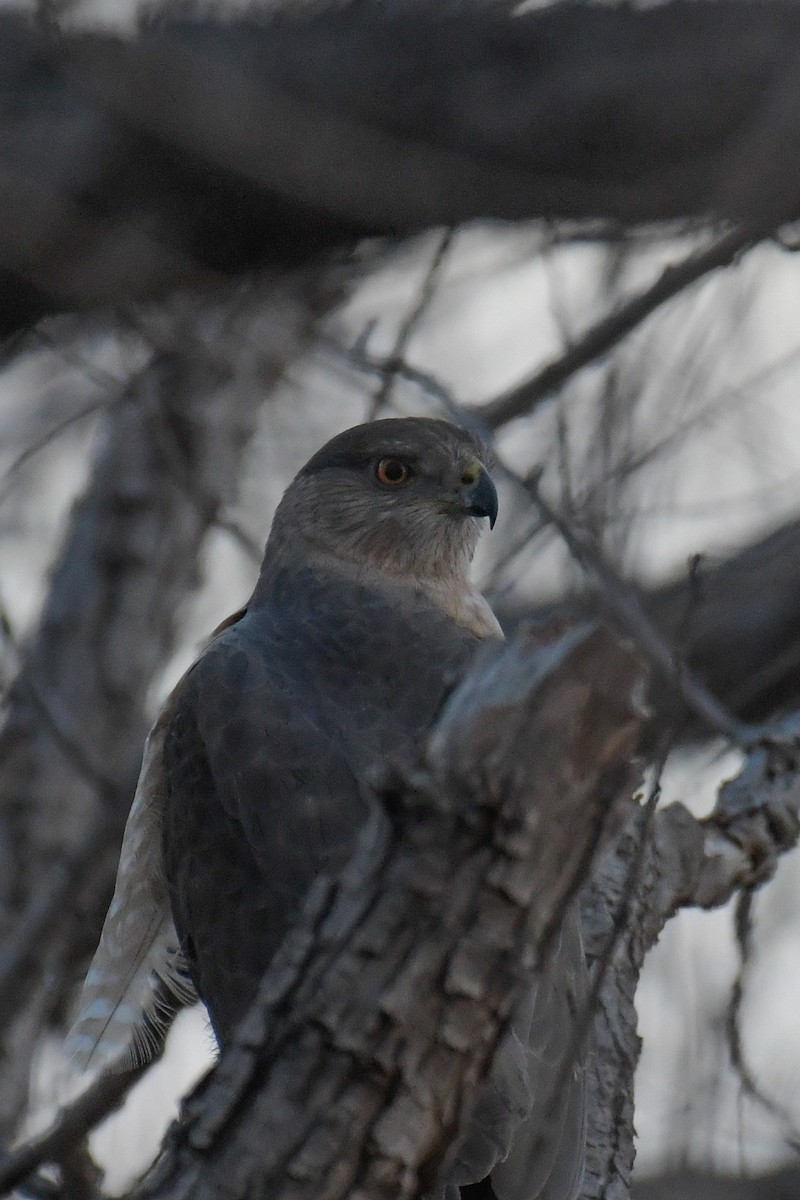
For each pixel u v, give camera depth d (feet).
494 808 19.77
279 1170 20.76
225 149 34.19
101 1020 32.35
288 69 36.60
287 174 34.37
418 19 36.96
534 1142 25.29
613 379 37.58
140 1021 32.83
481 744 19.66
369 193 34.68
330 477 36.68
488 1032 20.54
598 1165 29.19
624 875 31.89
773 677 43.34
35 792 49.29
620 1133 29.84
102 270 37.14
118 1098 30.30
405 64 36.68
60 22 36.17
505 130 36.70
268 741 29.12
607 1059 30.27
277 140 34.19
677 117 36.52
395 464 36.27
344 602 33.68
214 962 28.48
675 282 35.63
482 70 36.81
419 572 36.17
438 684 30.22
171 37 36.04
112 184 36.17
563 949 27.89
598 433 37.11
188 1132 21.20
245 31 36.78
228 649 31.19
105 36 36.04
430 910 20.13
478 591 37.27
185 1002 32.86
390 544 36.06
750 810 33.65
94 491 52.65
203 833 29.43
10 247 36.24
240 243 37.52
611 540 35.76
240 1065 20.94
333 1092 20.67
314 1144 20.70
